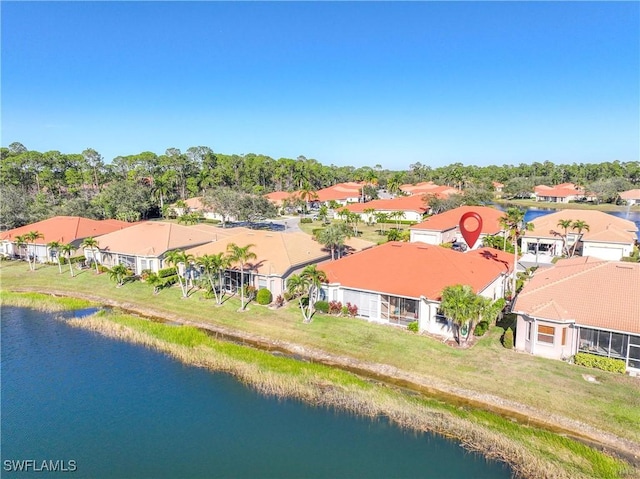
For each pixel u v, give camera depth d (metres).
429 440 22.39
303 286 36.94
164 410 25.97
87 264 57.66
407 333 34.12
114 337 36.25
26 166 120.94
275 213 89.94
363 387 26.86
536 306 30.30
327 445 22.36
